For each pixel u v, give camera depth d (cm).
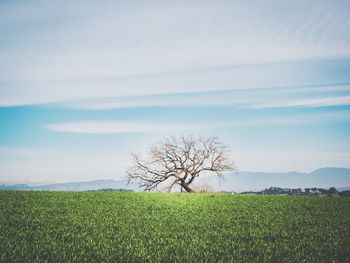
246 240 1327
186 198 2944
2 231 1374
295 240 1316
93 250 1103
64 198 2658
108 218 1788
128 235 1366
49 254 1038
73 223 1616
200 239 1315
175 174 6172
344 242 1266
